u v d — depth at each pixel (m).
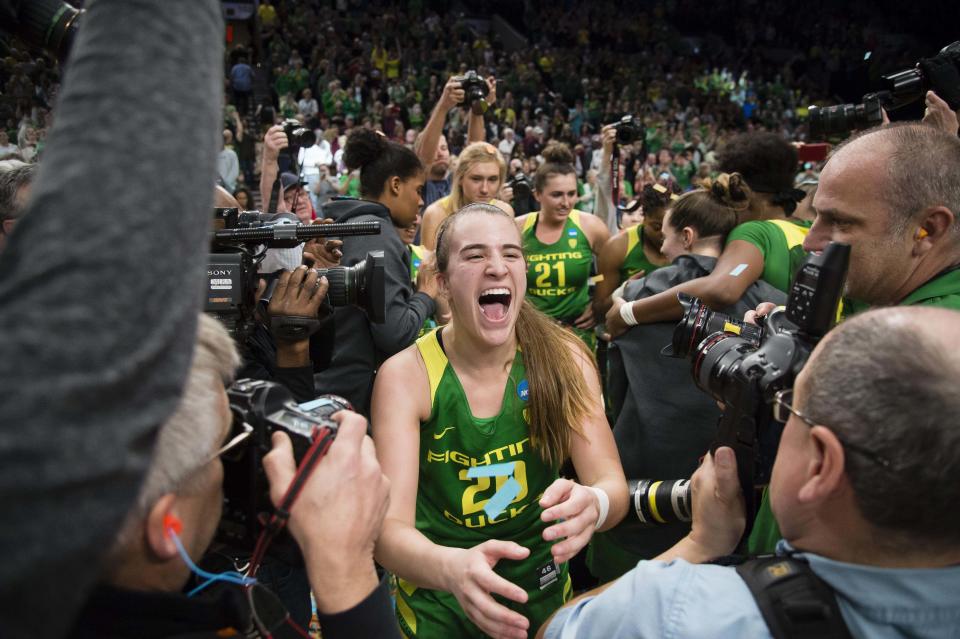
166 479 0.65
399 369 1.59
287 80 16.59
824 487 0.74
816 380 0.76
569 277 3.92
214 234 1.66
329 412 0.92
